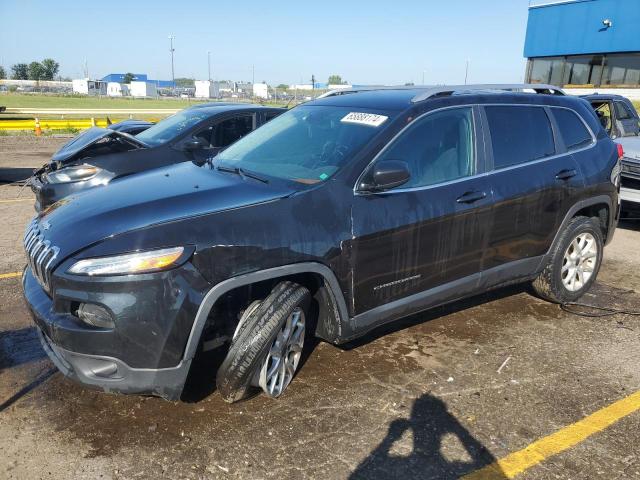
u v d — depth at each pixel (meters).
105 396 3.27
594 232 4.78
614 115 8.66
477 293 4.11
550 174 4.27
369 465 2.74
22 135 21.36
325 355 3.84
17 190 10.00
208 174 3.64
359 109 3.87
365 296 3.36
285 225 2.99
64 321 2.71
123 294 2.62
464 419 3.13
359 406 3.23
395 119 3.57
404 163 3.26
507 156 4.08
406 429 3.03
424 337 4.16
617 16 23.89
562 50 26.25
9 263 5.61
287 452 2.82
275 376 3.17
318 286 3.28
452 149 3.79
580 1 25.09
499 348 4.01
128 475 2.64
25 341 3.95
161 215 2.86
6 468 2.66
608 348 4.05
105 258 2.65
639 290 5.30
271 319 2.97
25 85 88.06
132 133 9.20
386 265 3.39
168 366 2.73
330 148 3.57
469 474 2.69
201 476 2.64
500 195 3.91
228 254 2.80
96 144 6.36
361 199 3.29
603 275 5.74
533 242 4.28
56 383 3.41
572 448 2.90
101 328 2.67
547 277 4.59
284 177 3.42
